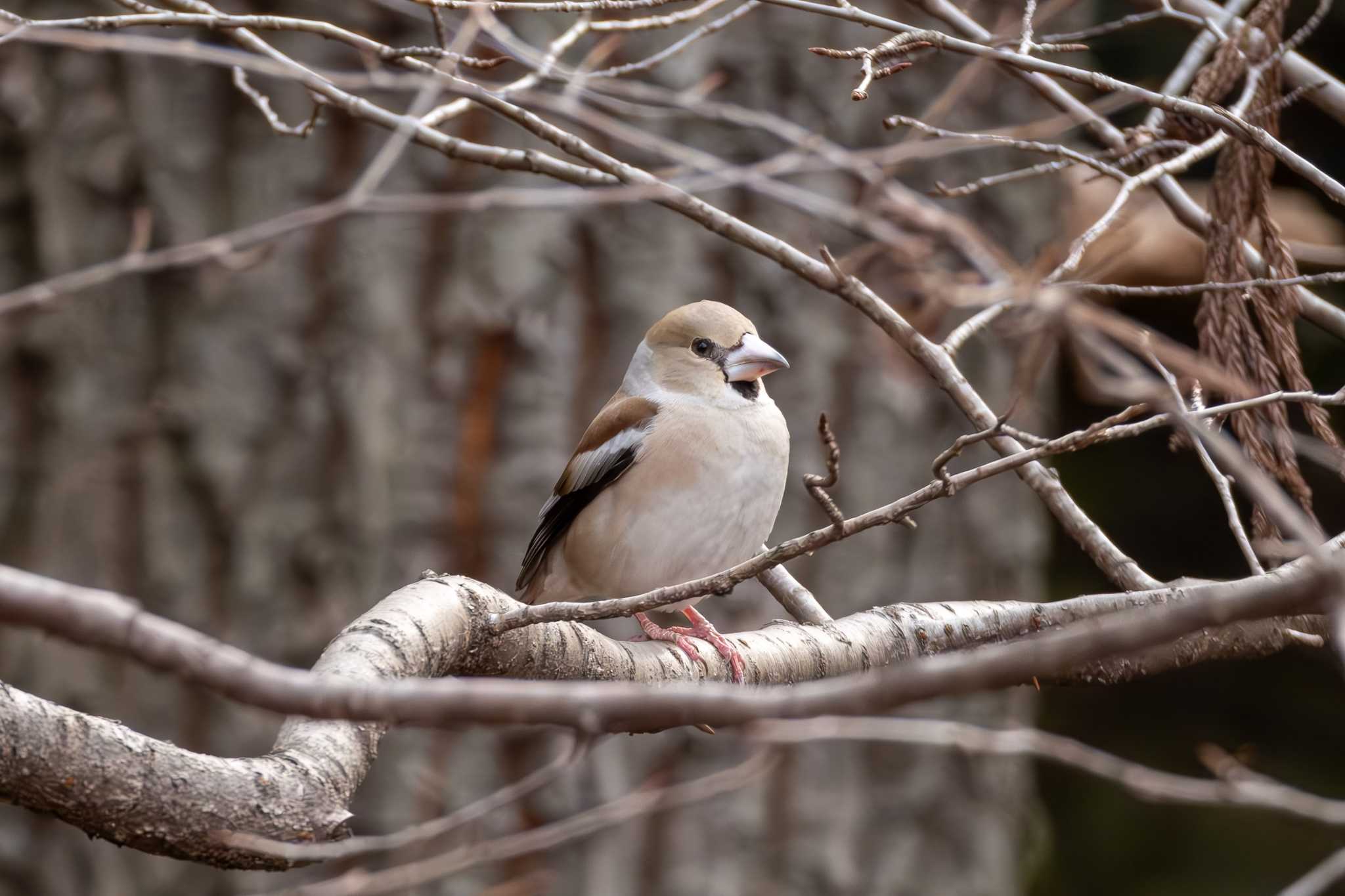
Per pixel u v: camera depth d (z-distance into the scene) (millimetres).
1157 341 5965
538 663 6633
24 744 4715
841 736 5586
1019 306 7160
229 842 4785
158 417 11406
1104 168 7180
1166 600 7082
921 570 13312
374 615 6055
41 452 11430
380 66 11414
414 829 5879
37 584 2709
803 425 12820
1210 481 20000
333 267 11555
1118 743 19156
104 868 11094
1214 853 18203
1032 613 7496
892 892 12789
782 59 12828
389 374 11594
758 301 12656
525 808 11641
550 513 9820
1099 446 20266
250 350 11438
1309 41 18422
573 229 12047
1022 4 12922
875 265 12312
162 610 11289
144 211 9750
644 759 11930
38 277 11492
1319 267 16297
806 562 12914
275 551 11422
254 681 2871
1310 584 2742
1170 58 18188
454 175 11734
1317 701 19000
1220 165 7652
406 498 11586
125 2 7371
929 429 13391
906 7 13156
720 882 12047
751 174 9477
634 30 8164
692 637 7426
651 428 9383
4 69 11477
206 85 11570
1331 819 6449
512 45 8445
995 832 13500
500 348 11805
